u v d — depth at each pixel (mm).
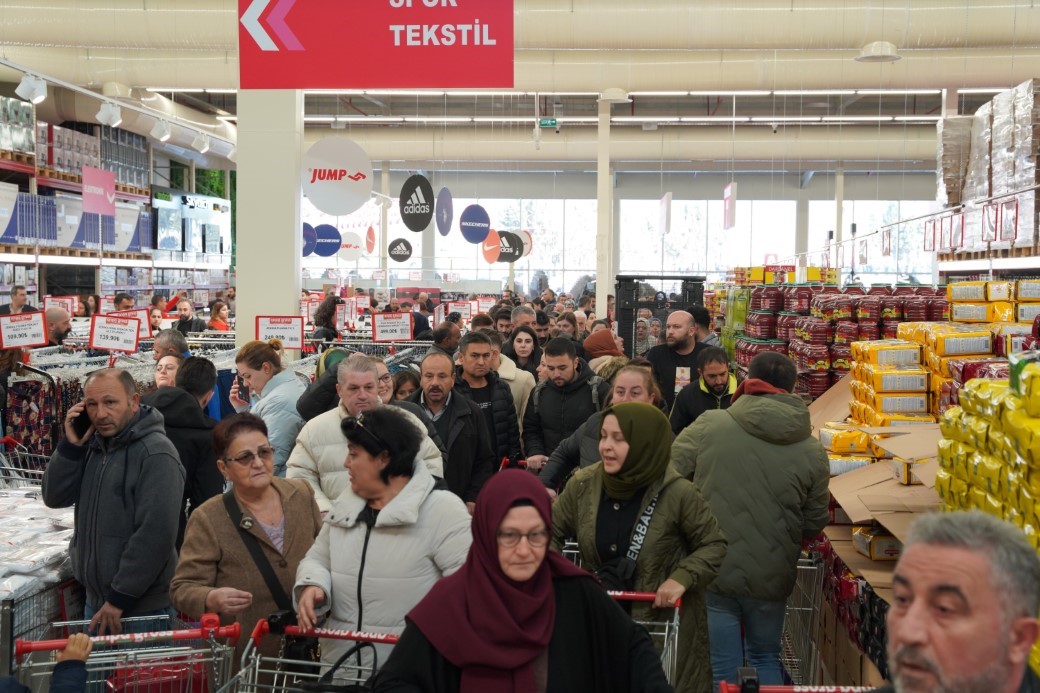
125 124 20281
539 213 37438
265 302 9742
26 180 18672
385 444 2967
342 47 6984
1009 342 4738
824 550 4648
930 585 1475
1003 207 9805
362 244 26781
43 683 3352
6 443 6625
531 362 8000
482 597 2201
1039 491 2590
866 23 12211
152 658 3061
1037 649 2367
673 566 3352
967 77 16281
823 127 27062
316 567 3031
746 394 4098
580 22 12352
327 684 2643
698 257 36750
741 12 12258
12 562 3906
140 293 23609
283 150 9742
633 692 2262
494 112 26516
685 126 27531
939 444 3572
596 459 4453
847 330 8031
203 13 12555
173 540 3707
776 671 4020
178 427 4402
